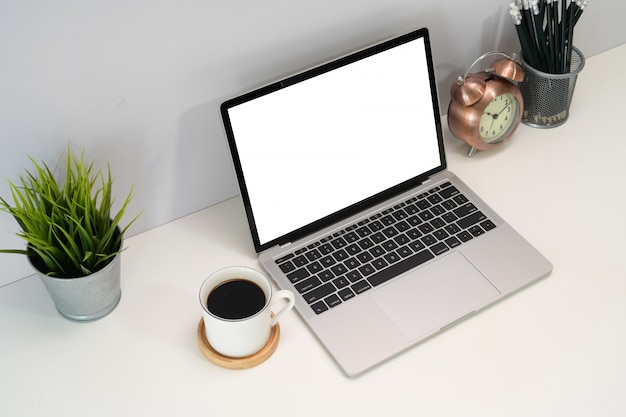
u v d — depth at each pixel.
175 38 0.98
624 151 1.27
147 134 1.05
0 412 0.94
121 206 1.10
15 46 0.88
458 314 1.02
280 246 1.10
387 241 1.11
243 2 1.00
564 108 1.30
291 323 1.03
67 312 1.02
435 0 1.18
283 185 1.08
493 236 1.12
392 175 1.16
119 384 0.96
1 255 1.04
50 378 0.97
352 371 0.96
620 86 1.40
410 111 1.15
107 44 0.94
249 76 1.08
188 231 1.15
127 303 1.05
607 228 1.15
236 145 1.03
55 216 0.93
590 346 1.00
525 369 0.98
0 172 0.97
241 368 0.97
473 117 1.18
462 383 0.96
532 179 1.23
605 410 0.94
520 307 1.05
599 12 1.41
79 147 1.01
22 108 0.94
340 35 1.12
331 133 1.09
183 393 0.95
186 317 1.04
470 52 1.30
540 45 1.23
